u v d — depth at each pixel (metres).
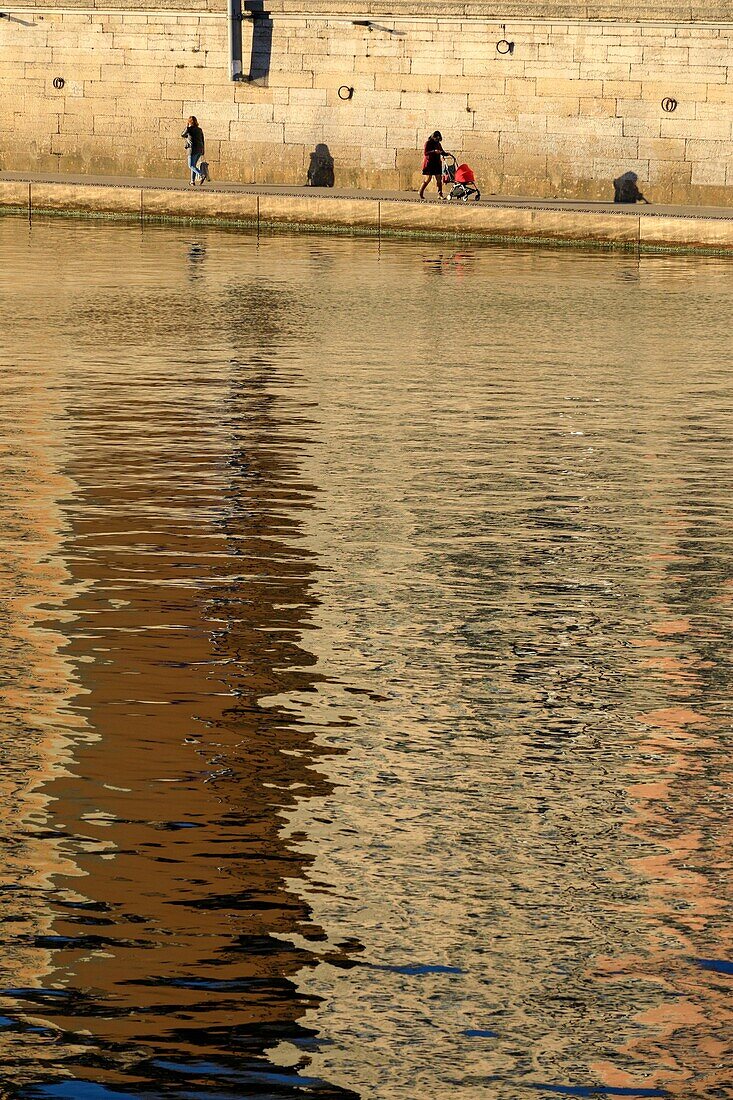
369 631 12.72
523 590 13.96
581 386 24.62
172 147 64.38
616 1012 7.05
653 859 8.66
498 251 46.75
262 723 10.62
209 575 14.20
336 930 7.74
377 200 51.75
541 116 59.44
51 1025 6.84
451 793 9.54
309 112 62.41
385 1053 6.70
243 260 42.16
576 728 10.69
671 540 15.80
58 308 32.00
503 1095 6.42
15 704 10.85
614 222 48.69
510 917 7.94
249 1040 6.77
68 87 65.31
